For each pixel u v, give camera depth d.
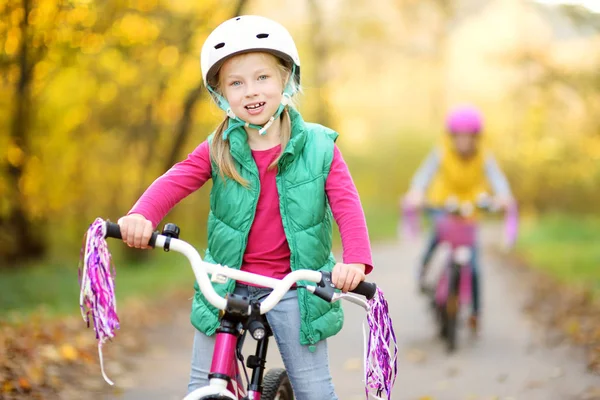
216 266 3.45
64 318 10.53
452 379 7.80
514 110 38.06
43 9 11.48
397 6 35.97
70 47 12.45
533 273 18.83
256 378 3.83
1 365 6.82
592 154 35.50
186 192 3.96
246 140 3.98
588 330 9.84
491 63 29.86
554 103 27.14
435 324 11.07
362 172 49.81
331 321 3.99
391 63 41.34
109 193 21.55
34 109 15.09
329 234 4.10
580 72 24.33
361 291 3.59
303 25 28.59
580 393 6.90
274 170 3.98
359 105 46.91
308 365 3.98
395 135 50.34
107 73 15.70
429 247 10.11
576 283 15.44
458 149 9.98
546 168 41.91
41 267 17.55
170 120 18.62
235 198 3.96
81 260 3.46
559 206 42.62
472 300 9.88
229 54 3.85
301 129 4.00
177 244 3.43
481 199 9.68
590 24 20.64
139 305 12.69
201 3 15.94
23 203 16.86
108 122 17.52
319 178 3.98
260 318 3.50
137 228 3.43
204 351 3.99
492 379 7.73
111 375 7.53
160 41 15.45
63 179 18.38
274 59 3.95
